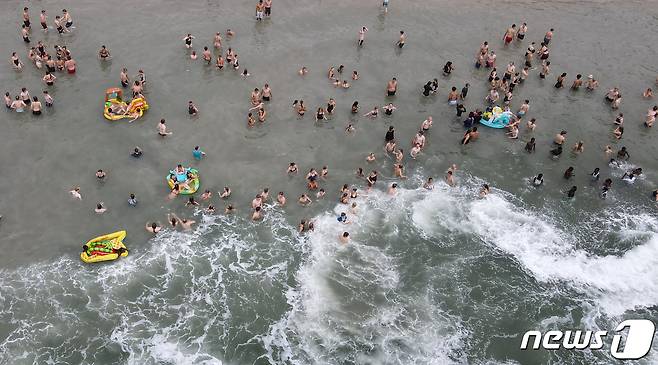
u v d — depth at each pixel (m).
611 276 28.81
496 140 35.91
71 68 36.78
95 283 26.20
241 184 31.25
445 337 25.64
